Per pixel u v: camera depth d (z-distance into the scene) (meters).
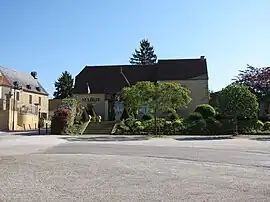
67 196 7.39
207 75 48.56
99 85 51.47
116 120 43.00
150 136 32.97
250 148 19.50
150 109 33.41
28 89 60.59
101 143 23.95
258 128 35.56
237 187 8.34
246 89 31.20
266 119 39.25
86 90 50.62
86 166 11.95
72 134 36.31
